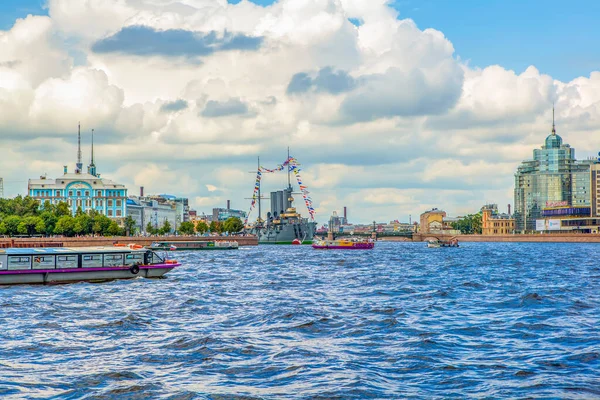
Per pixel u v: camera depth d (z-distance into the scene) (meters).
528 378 45.62
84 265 109.12
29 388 43.62
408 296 92.25
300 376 46.56
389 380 45.66
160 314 73.50
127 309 77.00
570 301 84.38
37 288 99.19
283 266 164.88
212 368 48.72
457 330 63.25
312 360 51.09
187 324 66.94
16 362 50.38
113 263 112.12
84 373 47.19
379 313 73.88
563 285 108.12
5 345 56.12
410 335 60.81
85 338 59.25
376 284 111.56
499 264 175.12
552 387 43.47
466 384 44.38
